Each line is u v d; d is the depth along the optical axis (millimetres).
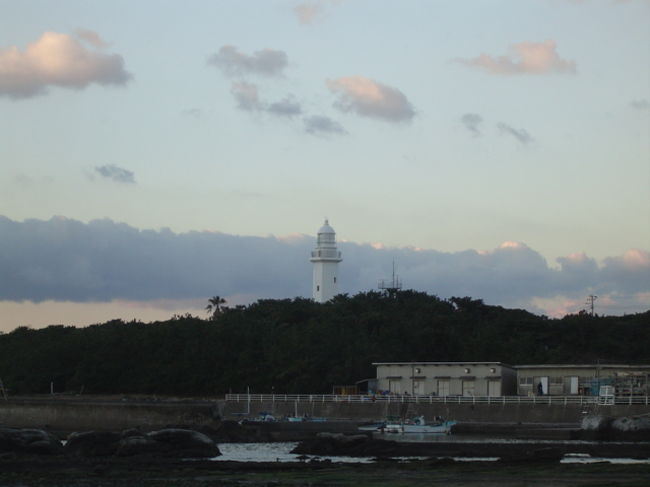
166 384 150750
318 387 142750
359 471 72812
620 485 62656
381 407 124875
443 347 152625
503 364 130250
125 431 88375
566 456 84812
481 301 186375
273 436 108938
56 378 159750
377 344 151125
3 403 123812
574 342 166750
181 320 169250
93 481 68062
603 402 113875
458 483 65250
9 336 183625
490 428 110062
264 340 157750
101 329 175250
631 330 170000
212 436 106000
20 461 77625
